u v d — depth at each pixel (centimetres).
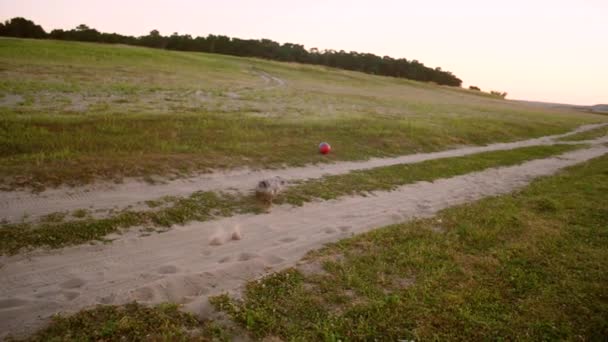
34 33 9538
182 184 1071
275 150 1559
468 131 2775
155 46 11188
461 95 9000
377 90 6700
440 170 1606
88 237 721
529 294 596
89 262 639
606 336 504
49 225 739
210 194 1018
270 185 1002
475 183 1459
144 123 1647
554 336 501
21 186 885
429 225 882
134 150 1270
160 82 3559
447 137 2442
